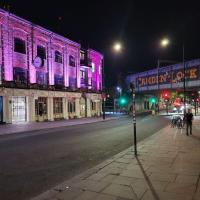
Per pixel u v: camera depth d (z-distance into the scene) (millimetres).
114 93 67375
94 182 6820
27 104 30750
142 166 8414
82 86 43281
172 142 13672
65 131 21969
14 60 29406
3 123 27750
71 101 39594
